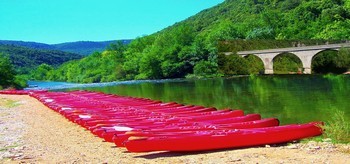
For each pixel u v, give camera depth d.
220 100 40.69
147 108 29.05
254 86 58.56
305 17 155.25
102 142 17.55
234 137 14.71
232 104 36.16
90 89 81.94
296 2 188.12
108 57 161.12
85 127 21.44
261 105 33.97
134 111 26.39
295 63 102.38
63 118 27.20
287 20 160.00
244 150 14.16
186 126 18.27
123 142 15.14
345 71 89.31
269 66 102.69
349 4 147.62
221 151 14.39
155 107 29.58
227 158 12.80
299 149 13.48
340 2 159.00
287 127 15.77
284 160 11.89
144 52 136.50
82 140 18.30
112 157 14.18
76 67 170.50
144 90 66.88
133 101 36.22
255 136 14.92
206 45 114.00
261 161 11.95
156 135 15.23
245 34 152.50
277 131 15.24
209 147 14.52
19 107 38.25
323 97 37.31
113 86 90.00
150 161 13.28
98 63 157.62
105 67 145.62
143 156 14.14
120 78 130.75
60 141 18.22
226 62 108.56
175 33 137.12
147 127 18.38
